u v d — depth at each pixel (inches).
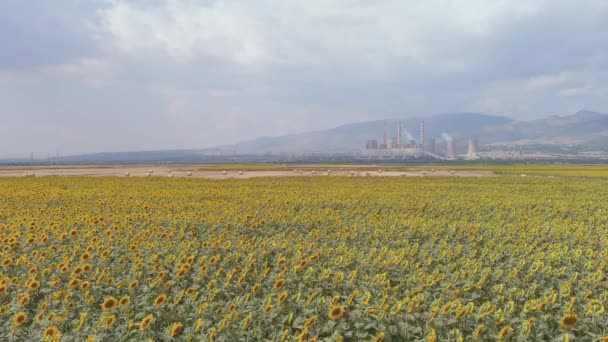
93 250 621.9
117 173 3427.7
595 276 509.4
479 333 366.0
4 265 525.0
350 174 3206.2
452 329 385.1
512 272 522.0
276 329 387.2
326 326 377.4
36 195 1315.2
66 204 1123.9
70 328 399.9
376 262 548.4
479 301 482.3
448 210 1155.3
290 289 480.4
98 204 1116.5
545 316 396.8
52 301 430.0
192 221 856.9
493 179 2476.6
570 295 482.6
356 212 1072.2
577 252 609.6
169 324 404.8
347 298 426.6
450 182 2218.3
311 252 637.3
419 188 1823.3
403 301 396.2
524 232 799.7
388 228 852.0
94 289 462.3
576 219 1056.2
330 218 936.3
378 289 467.2
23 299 412.5
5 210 1002.7
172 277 503.5
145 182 2090.3
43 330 380.5
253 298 443.2
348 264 562.9
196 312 404.8
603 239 748.6
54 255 594.2
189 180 2290.8
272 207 1130.7
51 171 3959.2
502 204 1257.4
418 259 624.4
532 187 1923.0
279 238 740.7
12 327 375.2
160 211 1026.7
